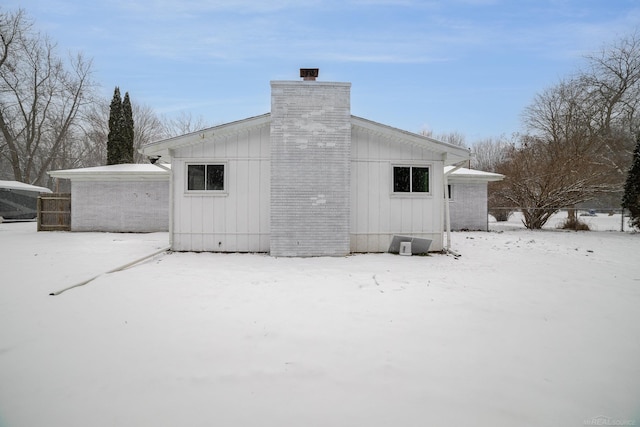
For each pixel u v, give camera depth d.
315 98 9.16
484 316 4.46
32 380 2.83
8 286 5.69
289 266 7.73
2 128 30.05
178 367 3.06
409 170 10.00
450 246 10.98
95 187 15.73
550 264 8.25
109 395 2.63
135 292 5.41
